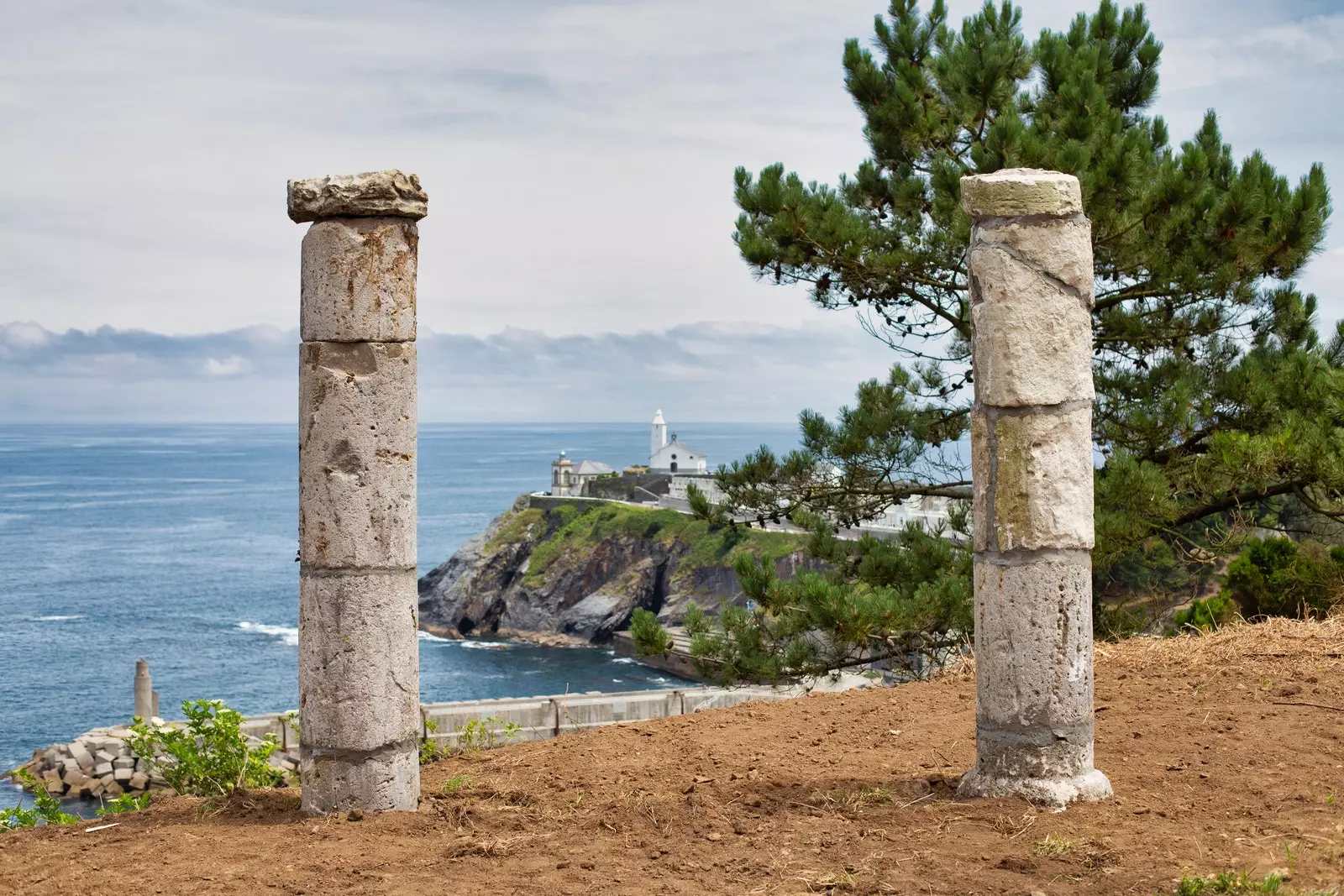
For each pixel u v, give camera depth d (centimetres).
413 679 695
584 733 920
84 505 18312
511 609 8138
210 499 19662
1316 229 1537
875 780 717
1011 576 650
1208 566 1870
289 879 570
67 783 3294
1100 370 1723
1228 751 746
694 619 1681
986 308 648
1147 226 1578
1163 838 587
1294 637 1053
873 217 1852
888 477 1834
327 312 674
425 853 606
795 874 557
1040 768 651
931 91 1853
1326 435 1363
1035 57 1758
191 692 5609
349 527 673
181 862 604
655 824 641
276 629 7350
